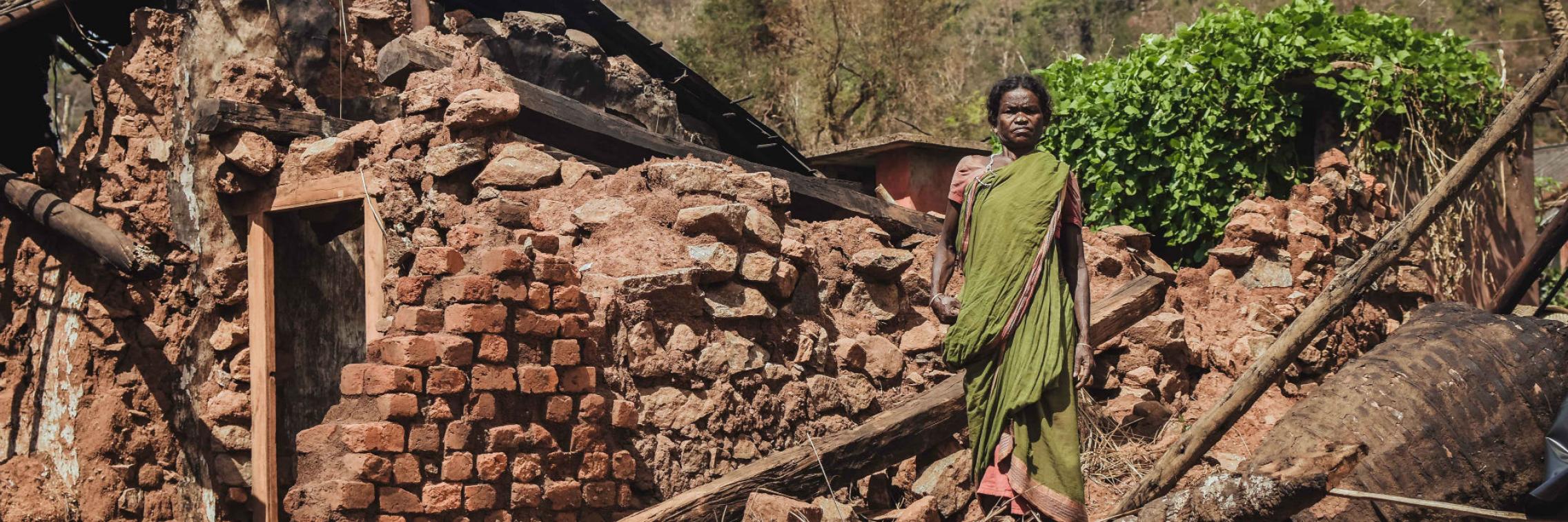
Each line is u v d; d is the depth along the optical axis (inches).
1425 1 342.3
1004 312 161.9
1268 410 253.9
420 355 173.3
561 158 262.5
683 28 1131.3
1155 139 334.6
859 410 227.6
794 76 885.2
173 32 293.0
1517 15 1077.1
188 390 280.5
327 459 170.9
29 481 272.7
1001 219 164.6
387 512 168.7
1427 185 323.3
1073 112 356.8
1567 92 349.1
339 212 277.9
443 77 239.1
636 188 228.1
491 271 180.9
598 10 378.3
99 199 285.4
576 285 195.9
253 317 271.6
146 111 289.7
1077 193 170.7
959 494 195.2
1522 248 346.0
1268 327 266.2
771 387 216.4
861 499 203.0
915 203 477.4
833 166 513.7
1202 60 323.3
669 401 200.8
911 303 254.5
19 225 292.2
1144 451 222.7
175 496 282.4
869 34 886.4
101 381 277.6
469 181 233.8
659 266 209.5
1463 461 186.5
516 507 177.6
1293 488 143.6
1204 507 151.6
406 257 230.1
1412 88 317.1
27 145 390.3
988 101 175.9
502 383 178.1
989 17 1374.3
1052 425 161.5
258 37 293.4
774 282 220.1
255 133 266.4
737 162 295.1
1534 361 193.8
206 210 277.0
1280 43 318.0
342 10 303.1
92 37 363.3
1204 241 331.9
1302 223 280.2
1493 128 190.2
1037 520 159.9
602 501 188.5
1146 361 250.1
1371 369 199.5
